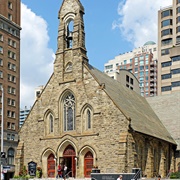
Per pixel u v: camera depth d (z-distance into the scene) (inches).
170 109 3467.0
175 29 6240.2
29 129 2775.6
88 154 2534.5
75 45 2689.5
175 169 3100.4
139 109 3051.2
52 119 2714.1
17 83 5516.7
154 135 2723.9
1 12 5359.3
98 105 2517.2
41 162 2677.2
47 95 2751.0
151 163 2659.9
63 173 2529.5
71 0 2775.6
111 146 2422.5
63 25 2773.1
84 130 2556.6
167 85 6215.6
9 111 5265.8
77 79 2628.0
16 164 2736.2
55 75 2736.2
